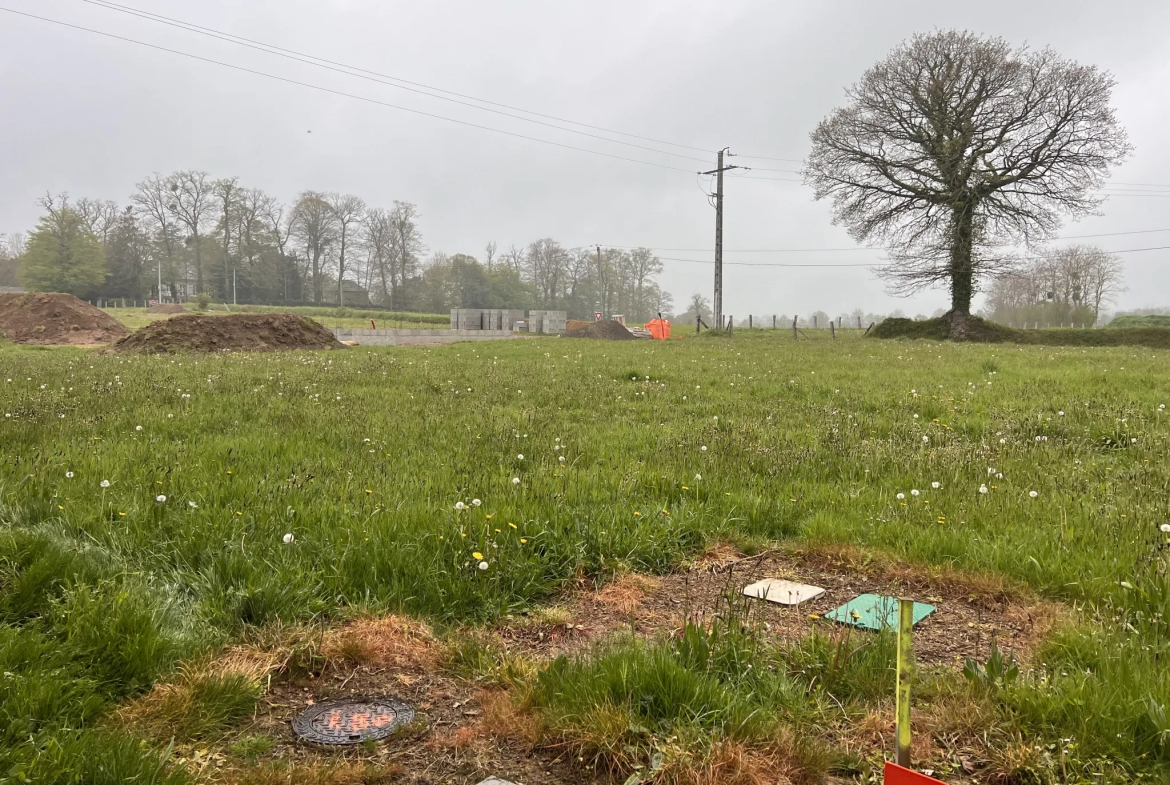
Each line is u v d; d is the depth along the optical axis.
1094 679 3.04
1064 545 4.71
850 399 12.04
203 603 3.85
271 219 89.06
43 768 2.45
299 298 92.19
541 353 24.06
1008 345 34.97
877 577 4.65
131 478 5.75
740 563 4.94
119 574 4.01
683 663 3.29
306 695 3.26
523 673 3.33
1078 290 77.12
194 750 2.78
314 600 3.93
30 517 4.81
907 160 42.91
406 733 2.95
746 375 16.19
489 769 2.74
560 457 7.00
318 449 7.25
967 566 4.57
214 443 7.32
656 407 11.06
